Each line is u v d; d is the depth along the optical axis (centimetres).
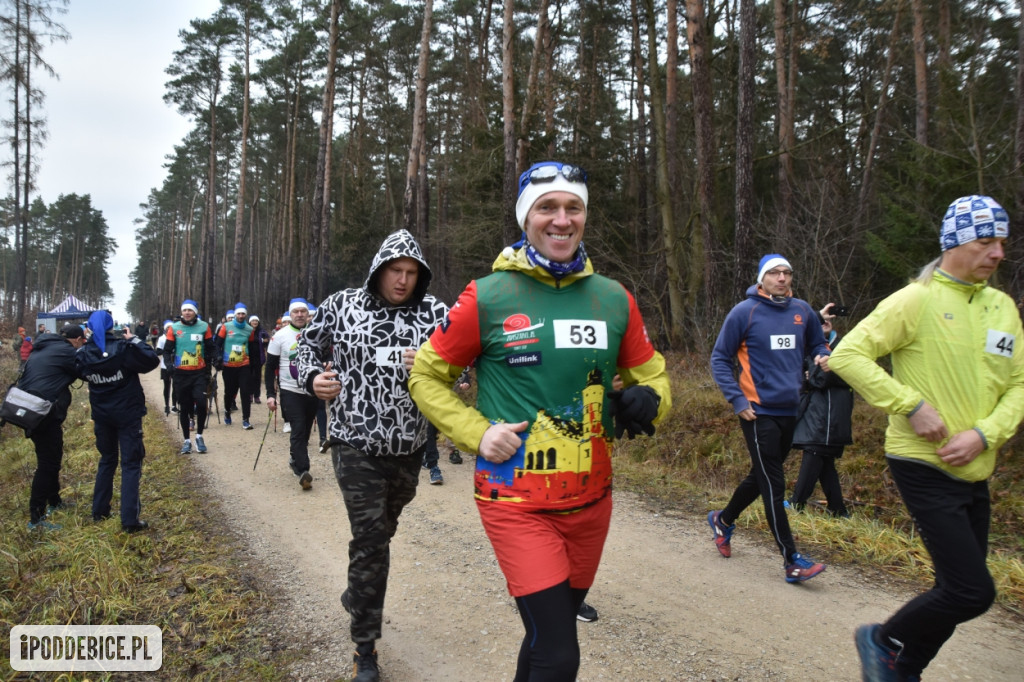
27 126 3356
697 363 1045
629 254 1580
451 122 2700
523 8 1988
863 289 1041
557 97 1791
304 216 4072
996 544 495
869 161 1366
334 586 404
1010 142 857
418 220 2341
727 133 1697
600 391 209
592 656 317
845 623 349
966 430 240
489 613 367
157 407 1287
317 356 338
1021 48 752
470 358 214
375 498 300
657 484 654
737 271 967
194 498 603
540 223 204
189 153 4600
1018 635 335
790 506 534
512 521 200
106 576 396
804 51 1552
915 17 1384
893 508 580
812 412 525
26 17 2728
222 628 350
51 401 512
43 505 522
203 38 3453
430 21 1509
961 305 249
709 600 379
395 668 311
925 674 300
